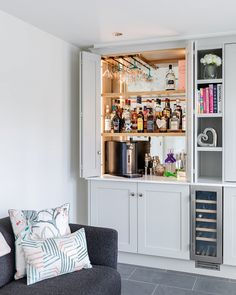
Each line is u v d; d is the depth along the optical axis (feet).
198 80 10.82
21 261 7.11
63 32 10.59
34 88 10.10
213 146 10.91
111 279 7.25
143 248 11.15
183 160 12.03
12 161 9.29
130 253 11.53
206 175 12.03
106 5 8.43
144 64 12.50
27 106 9.82
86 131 11.66
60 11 8.84
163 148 12.34
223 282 10.07
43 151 10.55
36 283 6.78
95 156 11.98
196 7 8.55
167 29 10.25
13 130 9.30
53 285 6.66
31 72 9.96
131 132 12.26
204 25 9.89
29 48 9.85
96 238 7.94
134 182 11.19
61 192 11.51
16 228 7.41
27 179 9.87
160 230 10.94
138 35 10.83
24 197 9.76
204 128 11.87
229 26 10.00
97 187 11.73
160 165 12.28
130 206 11.29
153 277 10.42
